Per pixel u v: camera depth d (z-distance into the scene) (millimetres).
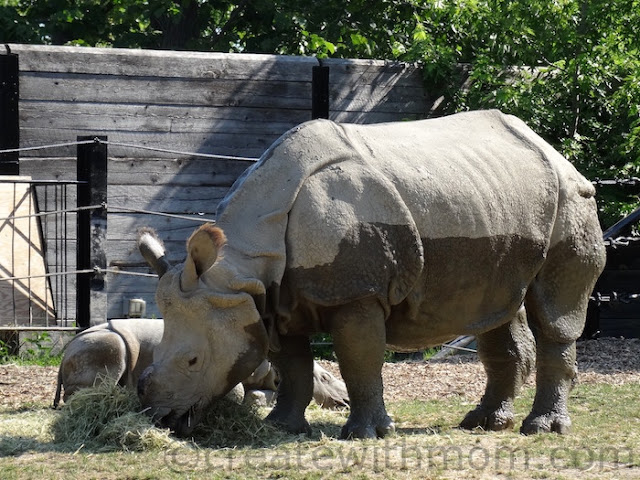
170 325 17125
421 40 38250
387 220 17750
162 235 33812
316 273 17406
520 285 19375
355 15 48906
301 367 18875
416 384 26859
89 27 53094
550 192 19578
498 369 20734
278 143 18203
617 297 34750
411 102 37062
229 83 34656
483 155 19406
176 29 52781
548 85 38844
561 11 38938
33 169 32844
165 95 34031
